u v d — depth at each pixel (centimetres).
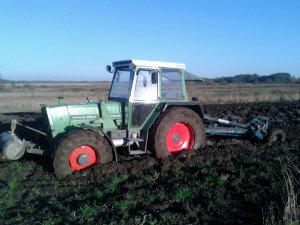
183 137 918
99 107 845
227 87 5131
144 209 579
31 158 905
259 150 937
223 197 625
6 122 1300
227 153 889
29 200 637
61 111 812
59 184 708
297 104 2317
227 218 550
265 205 588
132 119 853
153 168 798
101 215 566
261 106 2166
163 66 880
